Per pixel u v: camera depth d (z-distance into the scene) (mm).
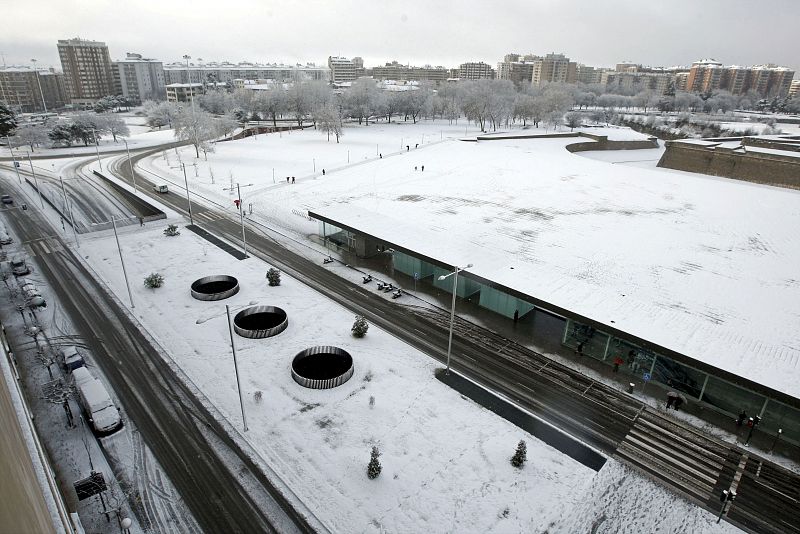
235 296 47719
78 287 49062
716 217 63219
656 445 30984
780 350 34156
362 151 119750
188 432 30906
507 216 62781
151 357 38188
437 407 33469
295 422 31812
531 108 175625
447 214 63688
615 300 40531
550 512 26062
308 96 170375
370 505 26141
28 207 74500
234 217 71250
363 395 34375
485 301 47344
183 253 57875
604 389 36094
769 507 26969
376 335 41906
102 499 25078
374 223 57688
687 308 39844
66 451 29141
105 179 91250
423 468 28500
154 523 24984
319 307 46250
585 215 63500
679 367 35719
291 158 111188
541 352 40406
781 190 79250
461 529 24969
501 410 33438
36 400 33188
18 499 7996
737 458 30219
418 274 52562
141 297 47188
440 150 119938
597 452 30234
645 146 148750
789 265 48781
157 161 108688
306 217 70688
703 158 103250
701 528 25594
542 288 42188
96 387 32344
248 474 27984
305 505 26109
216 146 127750
